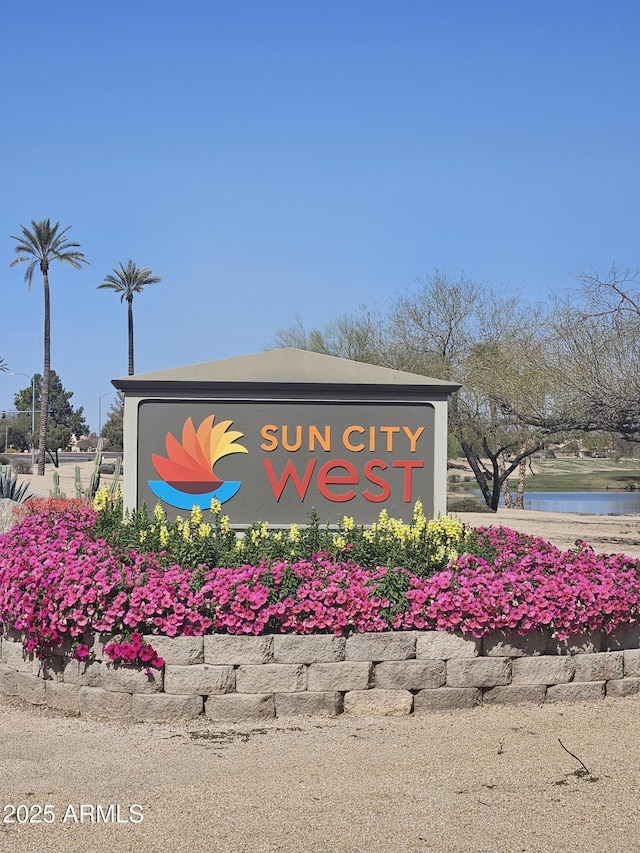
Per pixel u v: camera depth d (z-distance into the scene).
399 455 9.40
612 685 6.56
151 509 9.32
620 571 7.30
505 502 40.91
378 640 6.19
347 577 6.54
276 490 9.35
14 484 20.28
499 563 7.37
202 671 6.05
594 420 16.95
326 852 4.02
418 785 4.81
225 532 8.40
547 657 6.41
